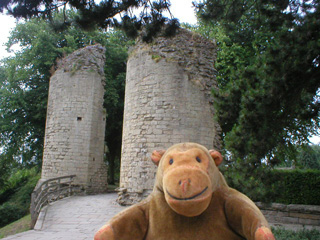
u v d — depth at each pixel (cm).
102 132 1752
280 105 580
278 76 556
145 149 1149
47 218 927
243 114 579
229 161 615
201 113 1178
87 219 917
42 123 2081
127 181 1180
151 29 757
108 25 766
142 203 223
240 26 1464
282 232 680
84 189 1587
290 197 1015
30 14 698
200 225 200
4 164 2112
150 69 1209
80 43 2341
